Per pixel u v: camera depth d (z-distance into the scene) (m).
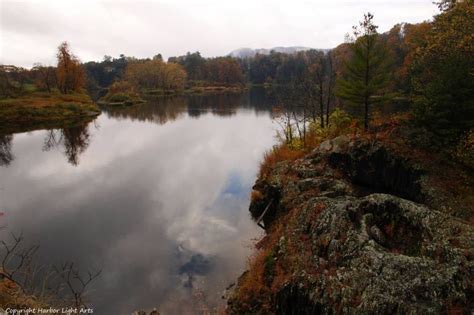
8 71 110.56
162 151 39.78
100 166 33.81
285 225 15.92
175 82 146.62
